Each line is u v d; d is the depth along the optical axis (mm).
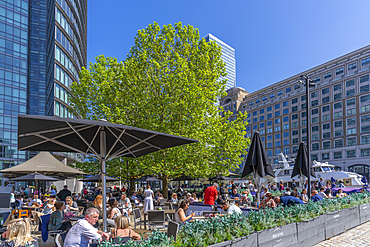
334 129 70938
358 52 68750
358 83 66875
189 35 18266
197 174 16906
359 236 8242
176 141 5883
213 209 10898
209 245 4605
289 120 83812
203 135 16281
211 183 26531
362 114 65312
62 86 38781
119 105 18031
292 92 84812
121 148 6039
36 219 9922
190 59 18344
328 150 71438
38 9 40688
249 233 5449
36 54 39812
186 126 16312
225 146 17297
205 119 17672
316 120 75750
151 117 16625
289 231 6426
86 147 6105
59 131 5195
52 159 12094
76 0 46938
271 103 90312
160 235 4066
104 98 18469
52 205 10047
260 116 95000
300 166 13680
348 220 9297
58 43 37906
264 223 5922
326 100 73750
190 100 15836
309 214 7625
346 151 67500
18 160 36438
